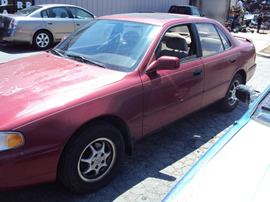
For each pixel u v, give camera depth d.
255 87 6.42
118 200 2.65
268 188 1.61
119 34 3.43
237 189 1.63
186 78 3.41
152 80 3.00
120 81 2.76
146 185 2.88
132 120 2.86
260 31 21.69
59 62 3.22
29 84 2.65
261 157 1.87
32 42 9.15
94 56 3.24
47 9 9.34
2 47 9.54
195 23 3.81
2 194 2.68
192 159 3.40
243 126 2.24
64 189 2.77
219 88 4.16
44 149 2.23
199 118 4.60
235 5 21.95
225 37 4.36
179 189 1.75
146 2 15.77
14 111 2.24
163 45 3.34
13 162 2.11
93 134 2.51
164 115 3.27
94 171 2.67
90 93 2.51
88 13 10.48
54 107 2.30
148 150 3.57
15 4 11.28
